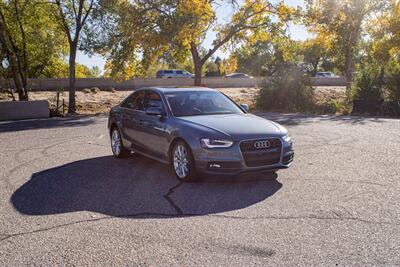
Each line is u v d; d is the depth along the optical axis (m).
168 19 22.95
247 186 6.66
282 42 27.05
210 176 7.32
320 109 21.80
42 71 46.88
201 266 3.90
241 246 4.33
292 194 6.14
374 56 31.28
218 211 5.48
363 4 28.00
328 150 9.58
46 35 25.47
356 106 19.84
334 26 28.02
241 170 6.50
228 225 4.95
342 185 6.57
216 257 4.09
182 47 25.47
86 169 8.26
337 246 4.27
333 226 4.82
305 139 11.30
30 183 7.21
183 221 5.13
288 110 22.41
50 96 33.88
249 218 5.17
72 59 23.70
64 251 4.31
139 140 8.42
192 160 6.82
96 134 13.40
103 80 46.00
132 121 8.64
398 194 6.00
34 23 24.14
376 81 20.47
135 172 7.91
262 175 7.35
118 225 5.04
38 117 20.64
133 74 26.08
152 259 4.07
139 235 4.70
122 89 44.75
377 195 5.98
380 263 3.88
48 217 5.39
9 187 6.96
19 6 23.03
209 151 6.57
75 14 23.55
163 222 5.11
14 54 23.91
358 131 12.65
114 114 9.49
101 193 6.48
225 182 6.95
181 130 7.03
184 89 8.43
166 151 7.47
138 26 23.67
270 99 23.20
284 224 4.93
